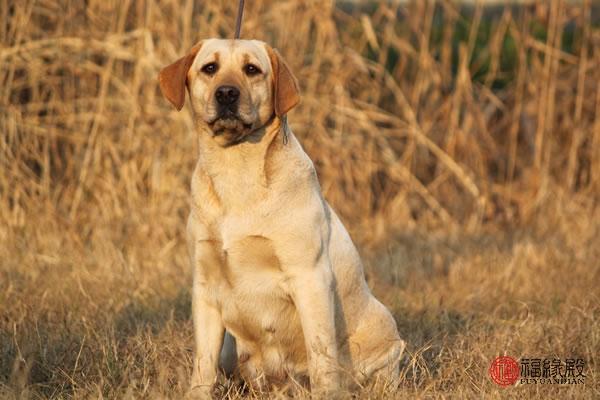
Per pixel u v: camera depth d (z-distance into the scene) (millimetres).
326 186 13367
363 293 7191
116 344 7492
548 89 14500
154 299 9406
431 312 9078
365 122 13633
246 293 6648
